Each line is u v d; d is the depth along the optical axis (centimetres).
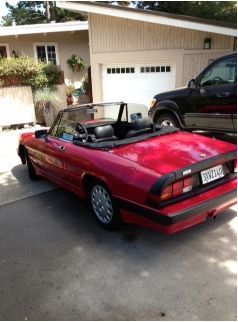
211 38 948
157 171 296
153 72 1044
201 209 297
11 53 1577
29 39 1575
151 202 288
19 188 535
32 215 427
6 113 1114
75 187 409
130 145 366
